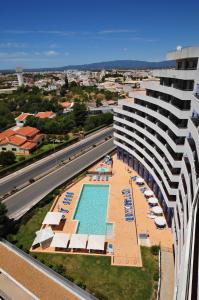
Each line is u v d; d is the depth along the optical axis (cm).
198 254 2270
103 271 3878
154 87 5172
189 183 3114
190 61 3994
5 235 4628
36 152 9306
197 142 2850
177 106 4250
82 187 6512
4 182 6962
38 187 6594
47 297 3391
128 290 3553
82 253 4241
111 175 7194
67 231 4816
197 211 2597
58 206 5619
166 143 4900
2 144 9125
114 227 4906
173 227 4269
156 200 5581
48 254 4231
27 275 3750
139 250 4291
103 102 18325
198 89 3472
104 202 5881
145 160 6475
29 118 12038
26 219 5084
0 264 3956
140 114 6391
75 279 3731
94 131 11988
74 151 9362
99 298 3403
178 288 2261
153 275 3766
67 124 11662
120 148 8200
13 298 3444
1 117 13000
